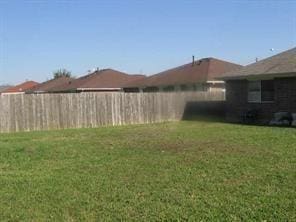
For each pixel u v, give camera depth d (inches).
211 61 1627.7
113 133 877.2
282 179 392.2
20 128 1004.6
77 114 1080.2
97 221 290.2
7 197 354.6
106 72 2021.4
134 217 295.4
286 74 1002.7
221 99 1316.4
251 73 1088.8
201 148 605.6
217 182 387.5
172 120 1219.9
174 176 416.5
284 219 280.5
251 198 330.6
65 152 602.2
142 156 547.2
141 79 1850.4
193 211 302.5
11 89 3048.7
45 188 382.9
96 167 478.9
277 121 1017.5
